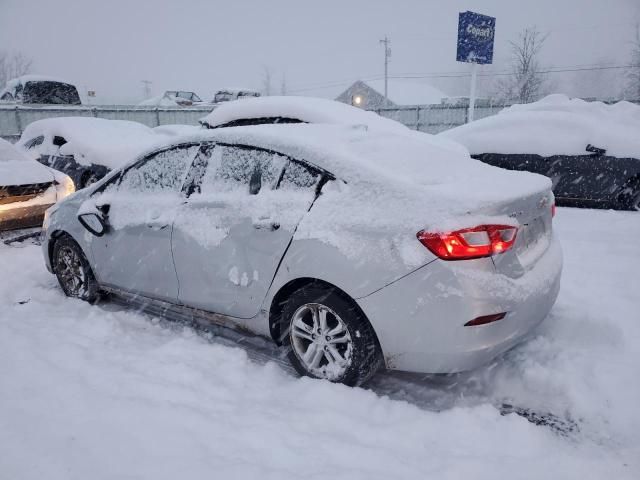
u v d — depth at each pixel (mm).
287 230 2756
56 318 3719
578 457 2229
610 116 7156
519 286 2457
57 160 8781
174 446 2203
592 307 3633
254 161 3053
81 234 3975
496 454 2246
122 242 3629
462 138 7887
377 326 2516
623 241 5281
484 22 12633
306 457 2168
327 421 2447
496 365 3008
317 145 2865
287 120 6504
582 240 5402
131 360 3008
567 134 6930
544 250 2834
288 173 2898
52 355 3023
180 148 3453
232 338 3504
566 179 6891
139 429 2314
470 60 12680
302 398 2656
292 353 2912
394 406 2590
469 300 2305
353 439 2330
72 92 19812
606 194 6617
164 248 3352
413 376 3006
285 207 2818
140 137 9203
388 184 2576
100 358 3020
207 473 2041
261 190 2973
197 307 3309
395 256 2416
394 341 2492
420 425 2441
